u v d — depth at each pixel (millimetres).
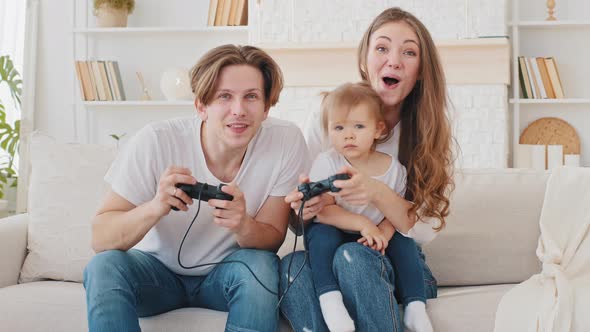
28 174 4316
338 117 1666
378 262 1498
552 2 4098
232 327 1412
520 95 4141
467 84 3846
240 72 1490
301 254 1592
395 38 1744
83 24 4520
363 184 1538
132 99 4539
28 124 4418
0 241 1857
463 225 1879
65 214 1923
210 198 1460
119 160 1677
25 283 1885
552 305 1479
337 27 4008
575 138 4137
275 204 1634
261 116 1536
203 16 4473
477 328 1531
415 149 1724
